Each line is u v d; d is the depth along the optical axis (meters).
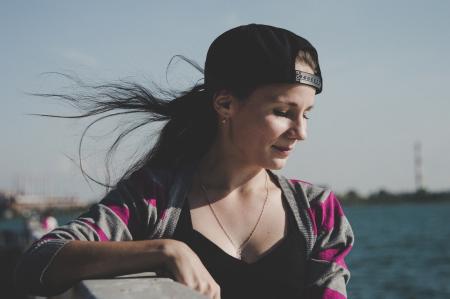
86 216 1.72
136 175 1.88
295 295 1.78
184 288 1.25
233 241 1.82
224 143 1.89
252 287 1.73
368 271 37.28
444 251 49.62
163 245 1.53
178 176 1.88
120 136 2.15
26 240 19.88
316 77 1.76
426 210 198.62
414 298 25.77
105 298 1.14
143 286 1.27
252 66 1.74
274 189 1.93
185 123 2.03
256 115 1.76
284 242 1.82
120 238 1.72
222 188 1.88
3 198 99.44
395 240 66.19
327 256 1.87
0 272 14.89
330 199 1.97
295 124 1.77
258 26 1.80
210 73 1.89
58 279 1.51
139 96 2.08
